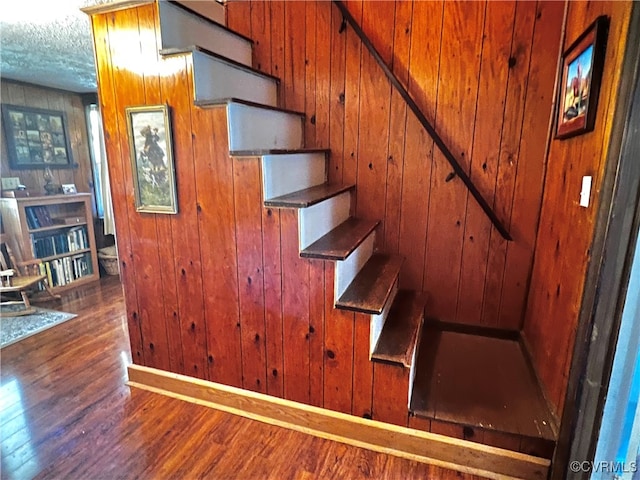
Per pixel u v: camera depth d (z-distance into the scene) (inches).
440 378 77.0
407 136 90.1
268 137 80.6
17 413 76.9
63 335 111.6
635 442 49.6
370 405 68.4
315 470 63.2
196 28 77.7
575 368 53.7
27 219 142.0
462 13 81.8
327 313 67.9
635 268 45.1
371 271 82.3
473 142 86.6
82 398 81.7
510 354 86.4
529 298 87.3
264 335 73.5
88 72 136.1
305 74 94.1
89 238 163.5
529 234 86.8
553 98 77.9
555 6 76.2
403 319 80.2
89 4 81.3
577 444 53.1
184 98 68.4
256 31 96.0
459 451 64.0
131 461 64.8
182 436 70.7
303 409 72.5
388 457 66.2
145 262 80.0
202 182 71.2
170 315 80.5
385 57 88.2
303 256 66.5
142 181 75.4
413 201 92.9
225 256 73.0
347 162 95.4
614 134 46.3
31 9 83.6
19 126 149.3
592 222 52.8
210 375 80.0
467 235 91.0
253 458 65.7
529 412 66.5
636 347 46.9
